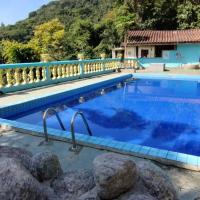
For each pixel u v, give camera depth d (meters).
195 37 29.83
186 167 3.96
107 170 2.35
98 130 7.94
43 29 51.34
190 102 11.95
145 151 4.41
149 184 2.58
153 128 8.18
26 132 5.67
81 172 2.88
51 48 46.16
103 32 44.88
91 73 18.77
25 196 2.03
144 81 19.16
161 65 24.83
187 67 27.75
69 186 2.67
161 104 11.63
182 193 3.27
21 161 2.82
